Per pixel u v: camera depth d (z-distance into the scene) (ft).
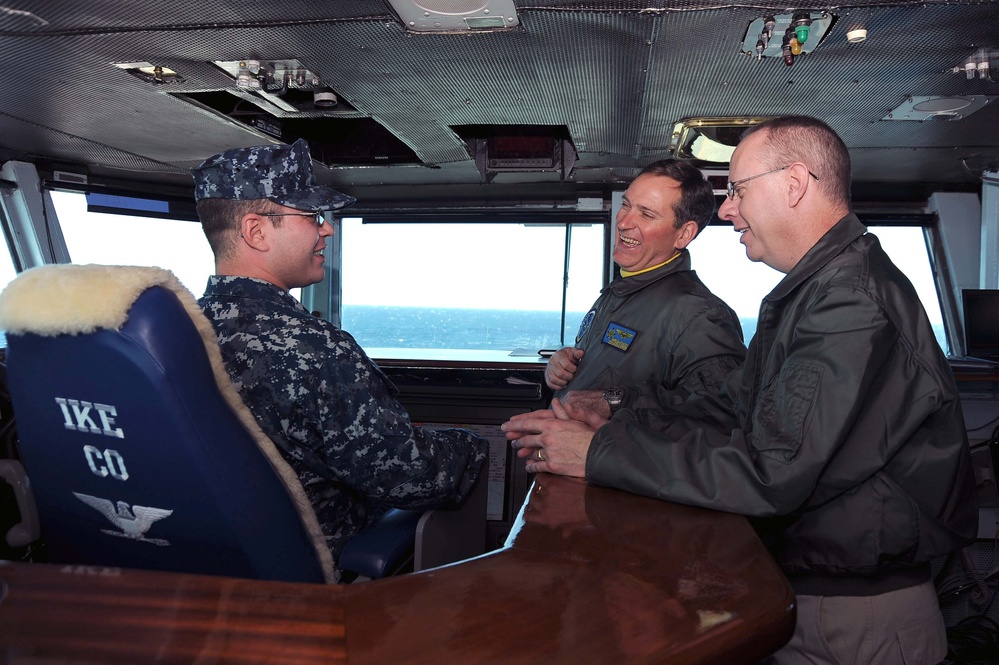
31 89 10.85
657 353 6.64
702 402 4.83
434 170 15.14
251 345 4.41
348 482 4.66
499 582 2.37
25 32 8.80
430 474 4.67
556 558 2.61
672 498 3.34
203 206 4.84
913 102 10.99
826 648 3.65
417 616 2.08
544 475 3.87
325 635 1.95
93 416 3.25
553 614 2.12
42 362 3.24
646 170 7.05
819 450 3.18
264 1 7.93
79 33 8.84
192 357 3.14
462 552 5.48
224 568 3.46
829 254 3.70
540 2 7.91
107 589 2.19
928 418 3.55
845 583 3.65
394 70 9.95
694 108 11.41
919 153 13.83
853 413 3.21
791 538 3.71
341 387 4.43
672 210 6.85
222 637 1.91
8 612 2.03
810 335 3.41
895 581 3.67
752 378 4.19
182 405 3.10
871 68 9.68
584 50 9.21
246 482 3.33
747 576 2.46
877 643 3.63
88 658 1.79
